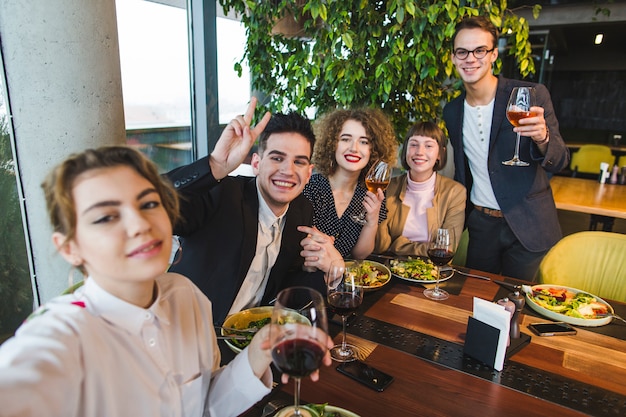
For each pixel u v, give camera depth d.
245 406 0.84
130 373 0.69
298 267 1.60
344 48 2.60
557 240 2.28
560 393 0.98
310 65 2.61
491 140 2.20
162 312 0.75
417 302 1.45
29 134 1.72
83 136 1.76
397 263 1.76
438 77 2.90
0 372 0.52
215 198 1.38
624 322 1.33
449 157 4.09
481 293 1.53
